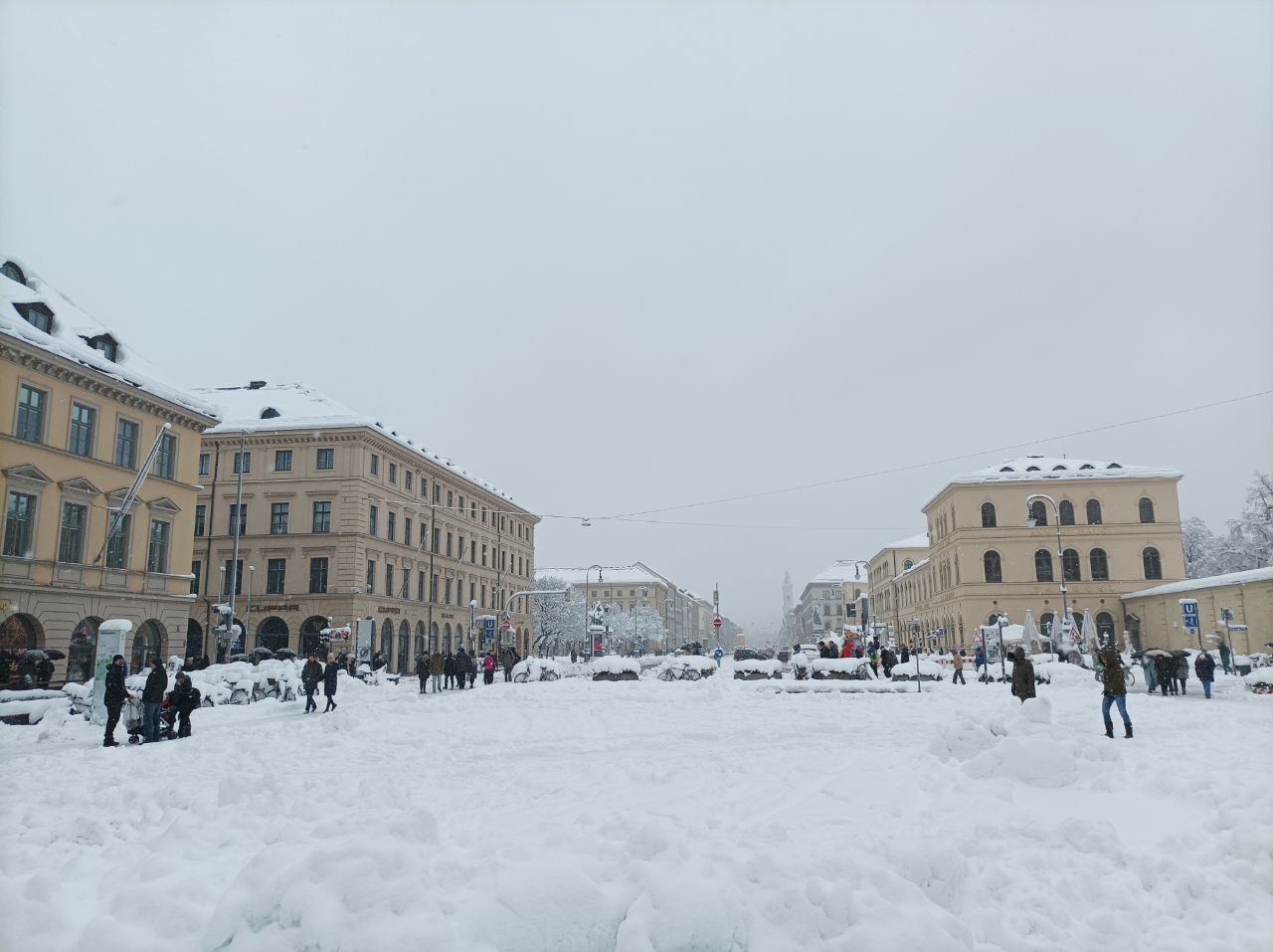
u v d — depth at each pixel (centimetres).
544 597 11000
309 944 497
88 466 3769
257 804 944
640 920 504
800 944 518
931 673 3722
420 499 6988
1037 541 7431
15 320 3503
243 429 5816
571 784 1172
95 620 3775
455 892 556
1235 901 650
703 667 3988
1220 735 1584
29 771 1416
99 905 629
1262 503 7062
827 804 991
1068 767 1058
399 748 1627
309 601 5816
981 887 662
